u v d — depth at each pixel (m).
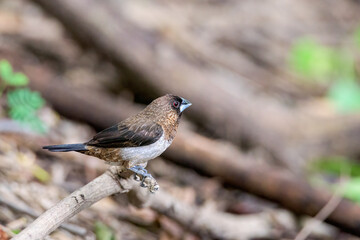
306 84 15.79
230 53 15.88
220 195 10.67
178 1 17.47
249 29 17.34
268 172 10.55
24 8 14.80
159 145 6.81
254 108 13.11
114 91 13.13
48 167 9.35
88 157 9.94
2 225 6.80
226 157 10.73
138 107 12.66
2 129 9.52
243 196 10.97
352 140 13.03
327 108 14.43
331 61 16.50
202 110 12.86
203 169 10.73
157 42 13.73
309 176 12.16
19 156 9.16
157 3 16.56
